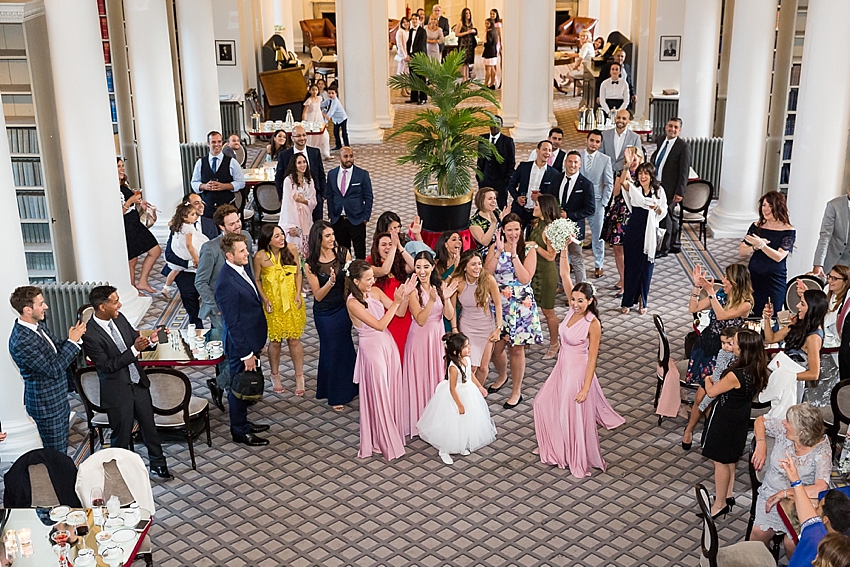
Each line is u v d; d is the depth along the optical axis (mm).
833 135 9719
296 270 8242
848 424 6594
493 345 8258
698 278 7676
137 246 10422
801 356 7277
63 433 6977
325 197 10812
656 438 7707
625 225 9758
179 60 15734
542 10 16766
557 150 10836
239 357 7398
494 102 10883
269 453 7602
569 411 7133
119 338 6887
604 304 10273
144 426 7000
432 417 7465
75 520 5434
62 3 8648
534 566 6156
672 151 11078
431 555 6285
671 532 6496
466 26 22969
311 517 6742
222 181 11352
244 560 6266
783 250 8531
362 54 17422
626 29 20938
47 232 9328
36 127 8867
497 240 8117
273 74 17797
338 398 8227
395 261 8109
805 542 5078
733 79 11867
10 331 7445
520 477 7203
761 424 6016
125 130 13742
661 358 7754
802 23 11367
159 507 6883
